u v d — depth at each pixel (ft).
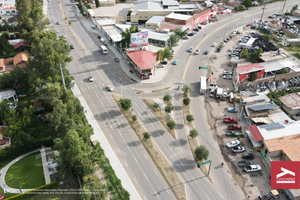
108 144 273.54
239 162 249.96
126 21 608.19
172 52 463.01
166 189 227.20
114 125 299.79
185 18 539.29
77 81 382.83
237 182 233.55
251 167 241.14
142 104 334.85
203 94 353.92
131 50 425.69
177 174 241.35
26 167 249.75
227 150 267.39
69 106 274.77
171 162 253.65
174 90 363.15
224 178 237.45
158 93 356.79
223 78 390.63
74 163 218.59
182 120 308.60
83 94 354.33
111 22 569.23
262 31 547.49
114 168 246.06
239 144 270.87
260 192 223.71
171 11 581.94
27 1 519.19
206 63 432.66
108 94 354.54
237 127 291.17
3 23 581.12
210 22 605.31
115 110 324.19
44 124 302.04
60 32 555.69
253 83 360.48
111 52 469.98
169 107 304.09
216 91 355.97
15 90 349.20
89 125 286.66
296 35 513.86
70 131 224.53
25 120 281.33
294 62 404.77
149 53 413.39
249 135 271.49
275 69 380.17
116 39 485.56
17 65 356.59
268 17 617.62
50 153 261.03
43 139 267.80
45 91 287.69
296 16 598.75
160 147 270.67
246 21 601.62
